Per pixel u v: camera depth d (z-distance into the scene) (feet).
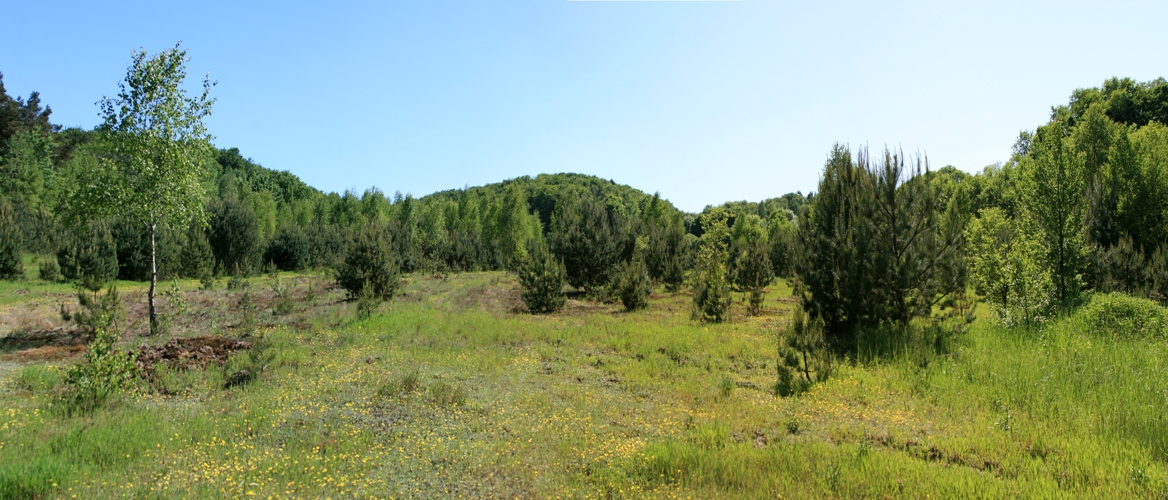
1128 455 20.42
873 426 25.09
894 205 42.65
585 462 20.85
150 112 44.29
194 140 46.88
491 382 32.04
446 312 59.88
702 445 22.35
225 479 18.19
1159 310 40.01
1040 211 51.93
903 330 40.63
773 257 122.01
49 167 161.17
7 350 37.96
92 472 18.24
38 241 106.73
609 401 28.71
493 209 186.29
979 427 24.20
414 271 115.03
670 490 18.45
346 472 19.34
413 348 40.91
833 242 45.78
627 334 48.16
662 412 27.02
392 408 26.63
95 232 78.79
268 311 57.77
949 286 41.06
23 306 55.16
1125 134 82.69
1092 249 57.00
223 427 23.11
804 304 47.85
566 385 31.83
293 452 20.76
